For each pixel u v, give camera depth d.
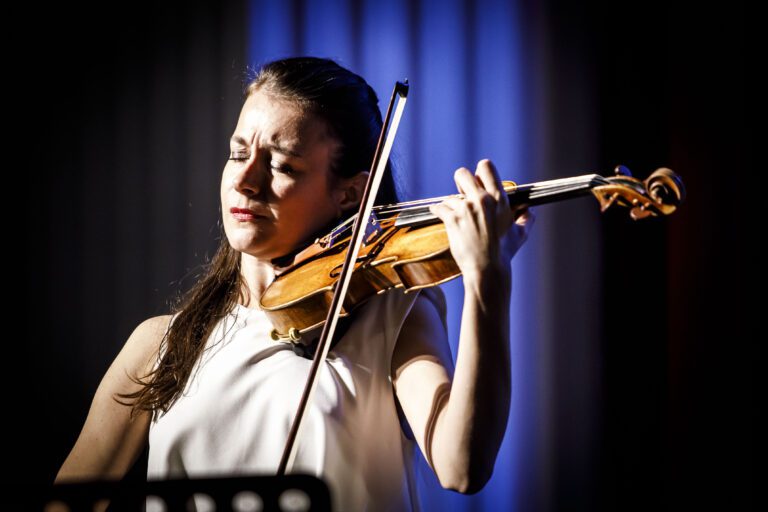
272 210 3.00
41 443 7.39
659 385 6.59
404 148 6.96
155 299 7.47
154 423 3.09
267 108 3.04
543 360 6.85
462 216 2.44
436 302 3.24
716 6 6.47
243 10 7.39
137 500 1.69
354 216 3.09
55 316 7.50
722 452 6.33
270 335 3.08
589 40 6.89
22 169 7.51
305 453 2.83
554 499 6.76
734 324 6.36
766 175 6.29
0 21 7.43
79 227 7.53
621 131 6.77
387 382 2.99
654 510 6.52
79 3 7.51
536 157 6.93
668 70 6.65
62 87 7.52
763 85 6.30
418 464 3.26
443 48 7.05
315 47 7.21
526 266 6.92
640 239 6.69
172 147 7.51
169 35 7.52
